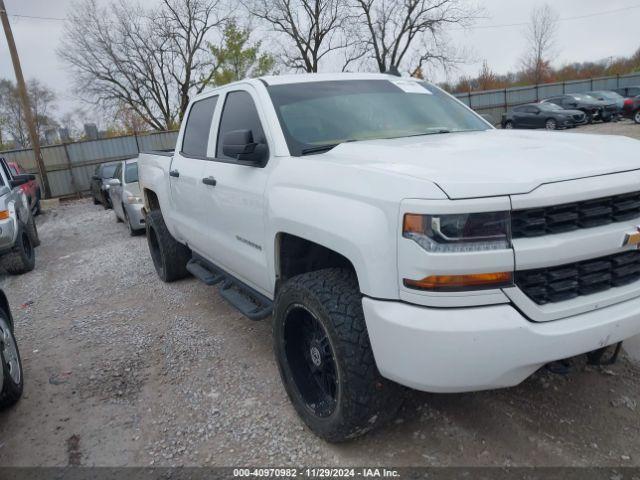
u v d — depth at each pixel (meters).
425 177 2.11
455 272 2.00
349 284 2.55
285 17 36.34
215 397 3.36
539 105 24.56
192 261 5.10
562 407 2.87
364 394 2.42
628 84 35.06
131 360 4.04
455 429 2.76
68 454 2.93
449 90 43.44
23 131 48.38
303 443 2.79
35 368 4.07
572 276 2.17
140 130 39.03
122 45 36.12
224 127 3.95
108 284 6.39
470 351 2.02
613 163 2.30
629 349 3.39
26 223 8.88
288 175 2.86
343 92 3.64
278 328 2.96
